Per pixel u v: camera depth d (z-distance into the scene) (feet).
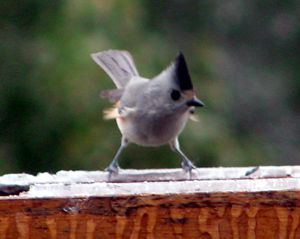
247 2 56.85
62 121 43.62
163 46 47.29
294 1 58.08
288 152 53.78
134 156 43.19
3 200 17.03
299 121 55.16
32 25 45.75
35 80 44.88
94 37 43.57
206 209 17.24
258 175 24.22
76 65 43.09
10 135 45.68
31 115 45.16
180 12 52.75
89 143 43.16
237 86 54.49
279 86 55.98
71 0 44.32
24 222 17.08
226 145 45.37
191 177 24.49
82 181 23.65
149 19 50.49
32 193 17.89
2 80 45.55
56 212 17.11
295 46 57.52
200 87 48.14
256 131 53.78
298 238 17.31
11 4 46.32
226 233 17.28
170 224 17.22
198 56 50.29
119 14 44.47
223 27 55.31
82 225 17.16
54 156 44.32
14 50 45.75
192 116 30.73
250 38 56.54
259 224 17.29
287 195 17.25
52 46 43.88
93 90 42.86
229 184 18.16
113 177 24.61
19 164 45.52
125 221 17.19
